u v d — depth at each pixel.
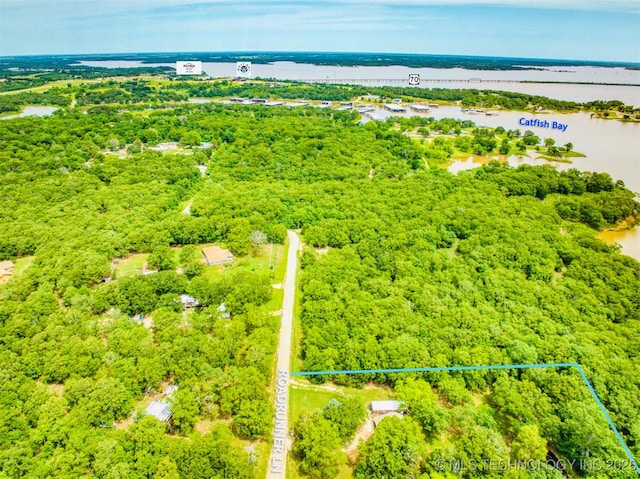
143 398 76.12
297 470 65.56
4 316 90.38
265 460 67.06
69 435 66.25
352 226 133.25
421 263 114.38
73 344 81.88
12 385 73.50
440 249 128.88
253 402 71.81
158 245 121.88
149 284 101.56
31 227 127.69
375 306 95.56
